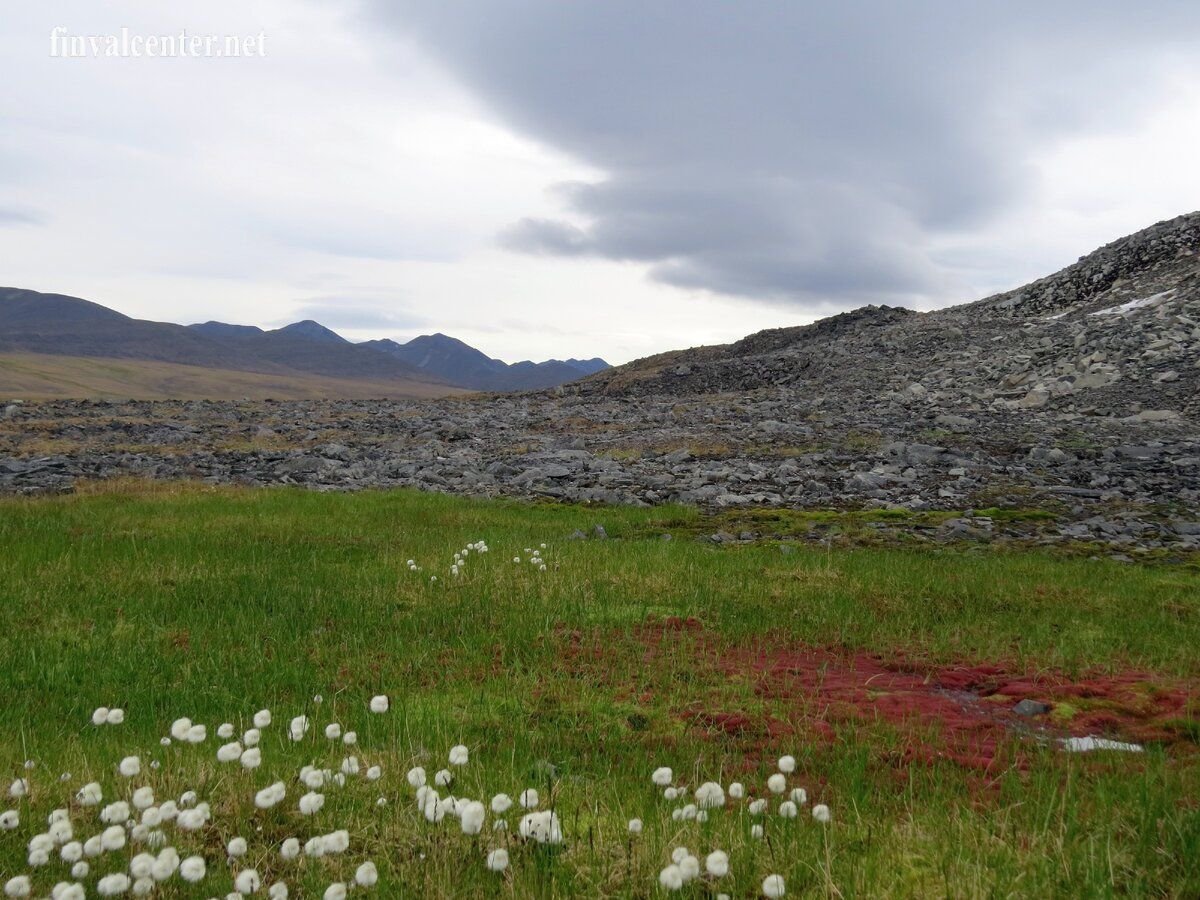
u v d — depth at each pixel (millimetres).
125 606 12680
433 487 27453
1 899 4875
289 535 18422
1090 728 8547
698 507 24188
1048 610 13312
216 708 8820
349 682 9750
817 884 5031
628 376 67312
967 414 40906
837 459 30938
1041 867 5148
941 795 6629
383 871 5195
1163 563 17203
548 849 5414
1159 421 36656
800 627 12227
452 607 12953
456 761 5961
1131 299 56188
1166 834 5609
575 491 26516
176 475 28797
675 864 4848
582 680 9852
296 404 59156
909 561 16781
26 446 35875
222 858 5453
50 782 6512
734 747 7859
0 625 11695
